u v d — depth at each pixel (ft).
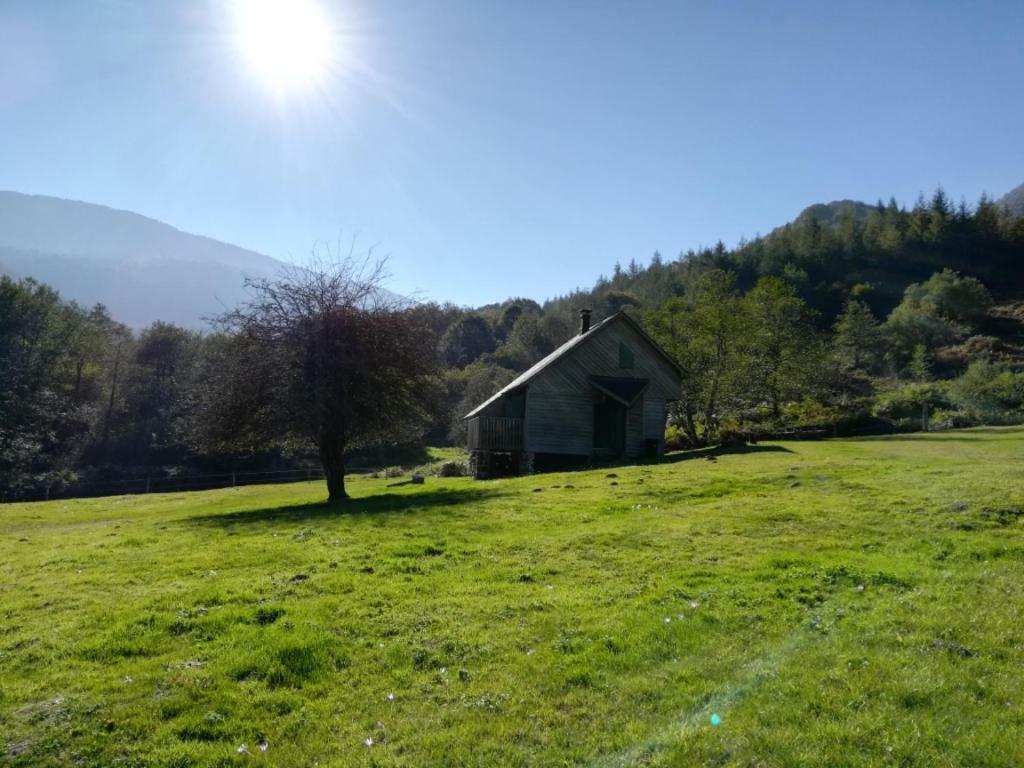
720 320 144.56
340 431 80.84
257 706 21.16
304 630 26.84
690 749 17.69
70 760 18.26
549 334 362.33
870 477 61.21
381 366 83.15
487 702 20.98
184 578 36.68
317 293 82.02
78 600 32.86
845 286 405.18
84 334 235.81
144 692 21.97
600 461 112.68
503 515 54.44
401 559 39.63
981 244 430.20
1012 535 38.60
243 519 63.93
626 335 120.06
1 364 191.83
